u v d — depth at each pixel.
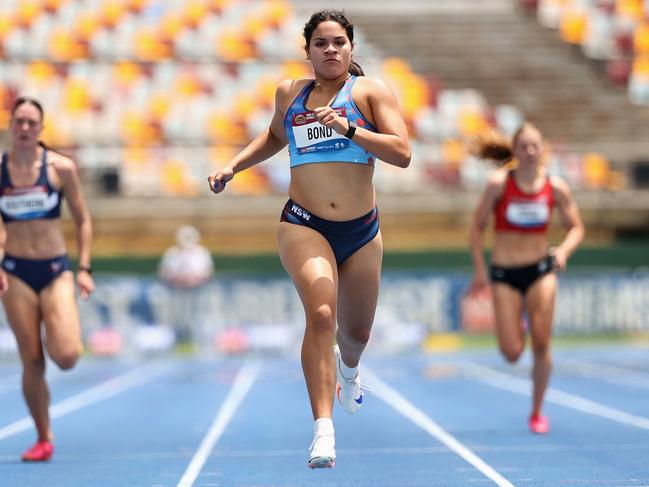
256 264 73.25
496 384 42.78
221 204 75.62
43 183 21.09
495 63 89.62
